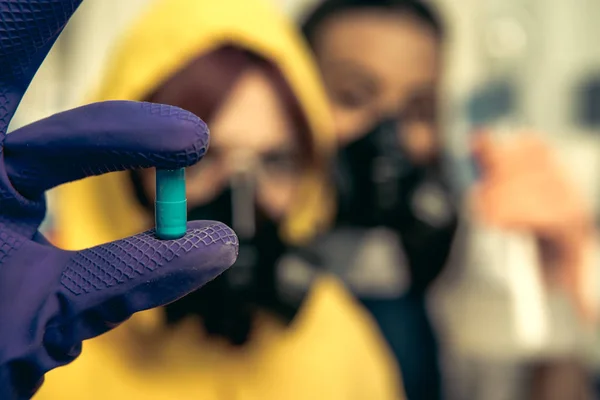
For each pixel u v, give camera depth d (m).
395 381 0.68
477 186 0.78
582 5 0.83
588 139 0.83
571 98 0.83
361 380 0.60
